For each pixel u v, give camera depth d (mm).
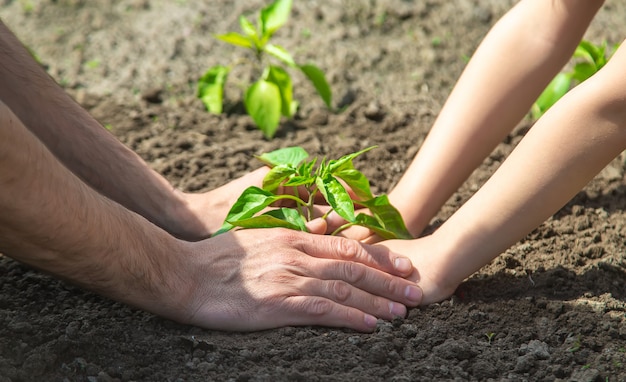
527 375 1560
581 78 1935
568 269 1699
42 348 1549
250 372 1549
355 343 1592
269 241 1635
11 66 1679
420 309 1636
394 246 1657
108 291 1566
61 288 1666
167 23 2229
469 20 2213
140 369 1550
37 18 2244
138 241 1572
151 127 2002
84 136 1709
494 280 1681
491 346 1595
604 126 1547
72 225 1505
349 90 2074
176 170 1906
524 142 1585
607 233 1766
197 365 1559
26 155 1462
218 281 1618
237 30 2219
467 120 1694
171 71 2125
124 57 2152
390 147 1952
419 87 2084
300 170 1668
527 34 1672
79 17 2246
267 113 1951
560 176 1569
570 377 1559
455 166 1703
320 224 1686
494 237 1610
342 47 2166
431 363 1568
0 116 1437
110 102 2053
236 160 1924
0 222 1476
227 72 2031
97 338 1573
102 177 1717
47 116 1694
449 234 1634
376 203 1648
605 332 1604
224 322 1608
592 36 2145
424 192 1705
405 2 2252
